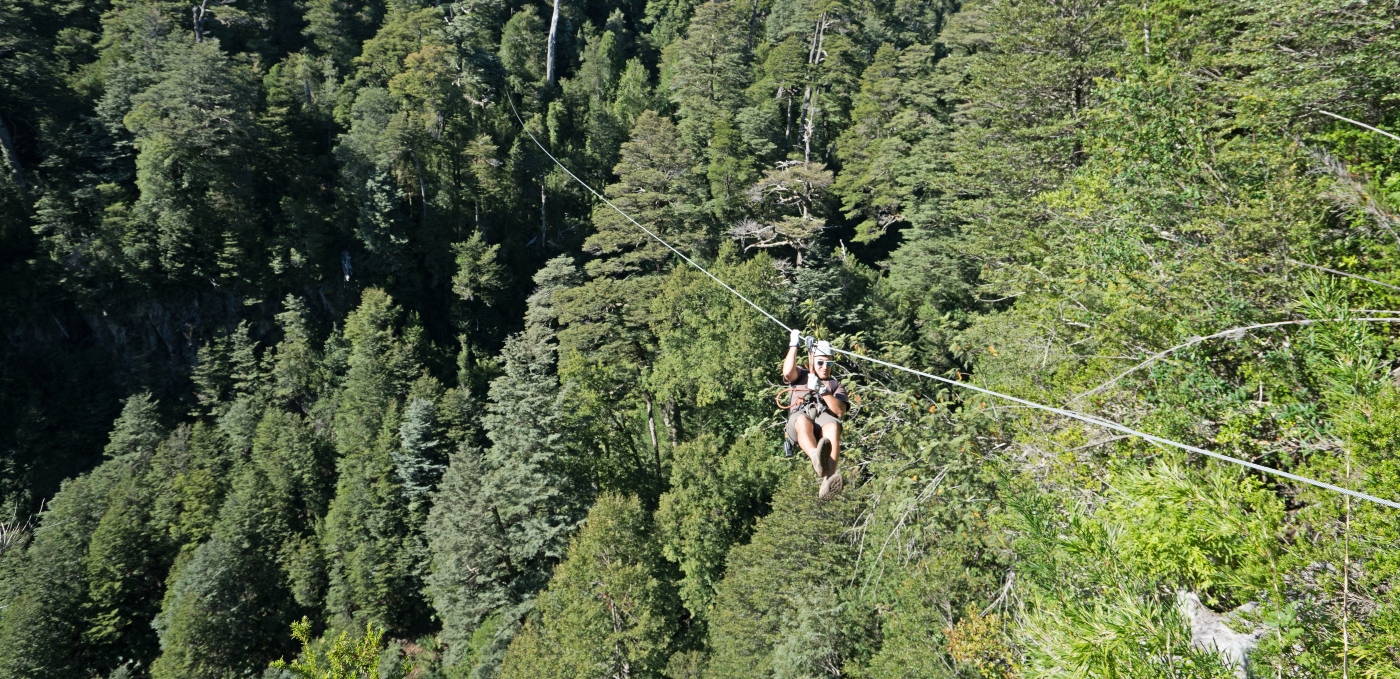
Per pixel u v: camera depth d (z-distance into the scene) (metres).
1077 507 6.63
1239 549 5.03
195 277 63.16
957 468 9.83
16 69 66.00
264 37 85.81
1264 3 12.77
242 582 44.00
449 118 68.75
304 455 51.41
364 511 45.50
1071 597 5.34
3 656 41.53
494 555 37.03
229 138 63.09
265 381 60.78
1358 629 4.53
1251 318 7.88
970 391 12.55
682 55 75.12
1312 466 6.00
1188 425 7.75
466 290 62.25
